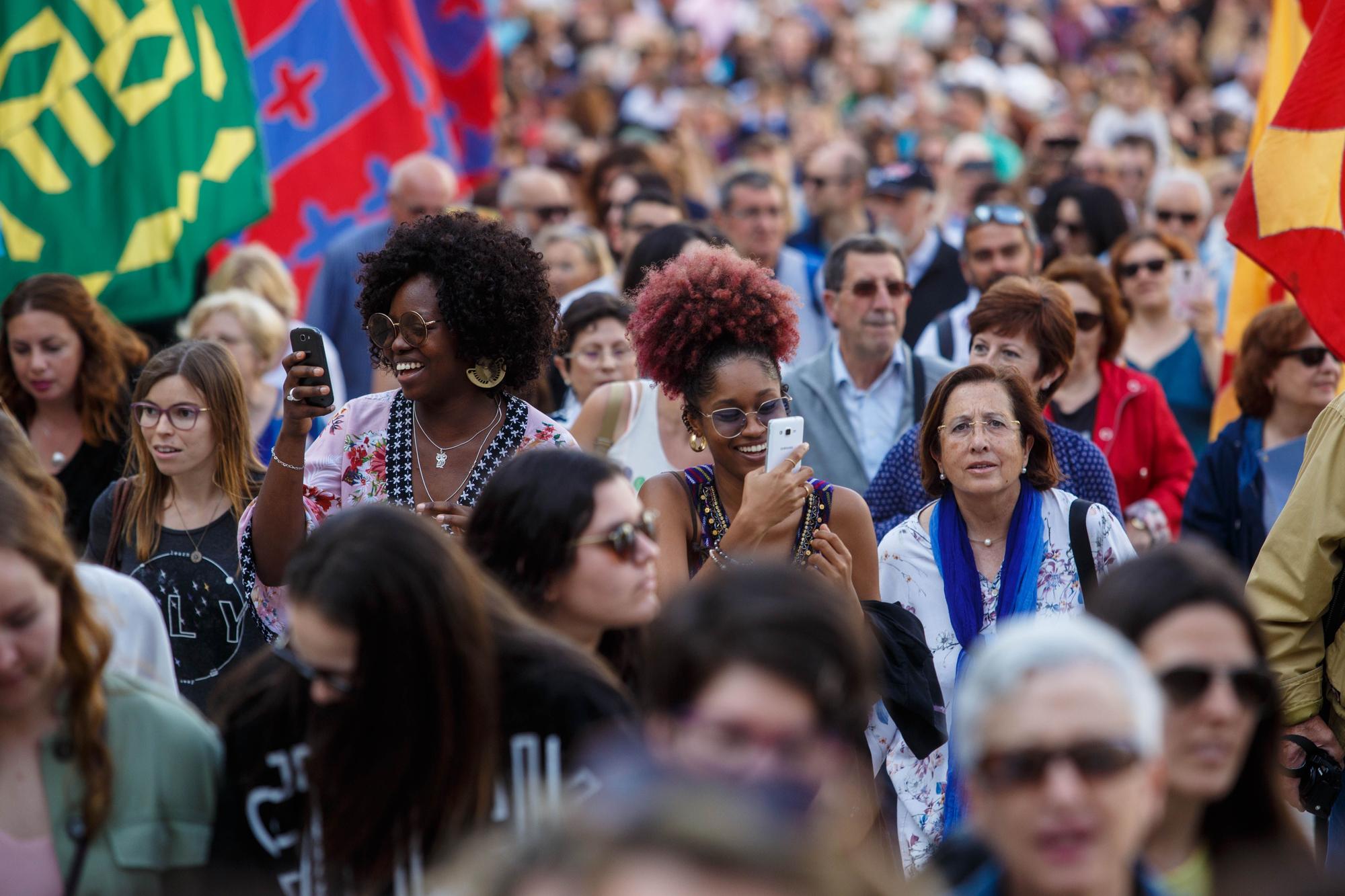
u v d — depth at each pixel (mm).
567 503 9414
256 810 8789
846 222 30297
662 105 49000
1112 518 14000
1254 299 19938
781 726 7023
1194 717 8195
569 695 8555
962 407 13820
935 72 57344
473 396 13102
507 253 12930
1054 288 16953
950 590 13828
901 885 6566
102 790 8648
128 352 17906
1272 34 19125
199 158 19797
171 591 14391
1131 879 7270
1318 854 12922
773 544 12867
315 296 24297
